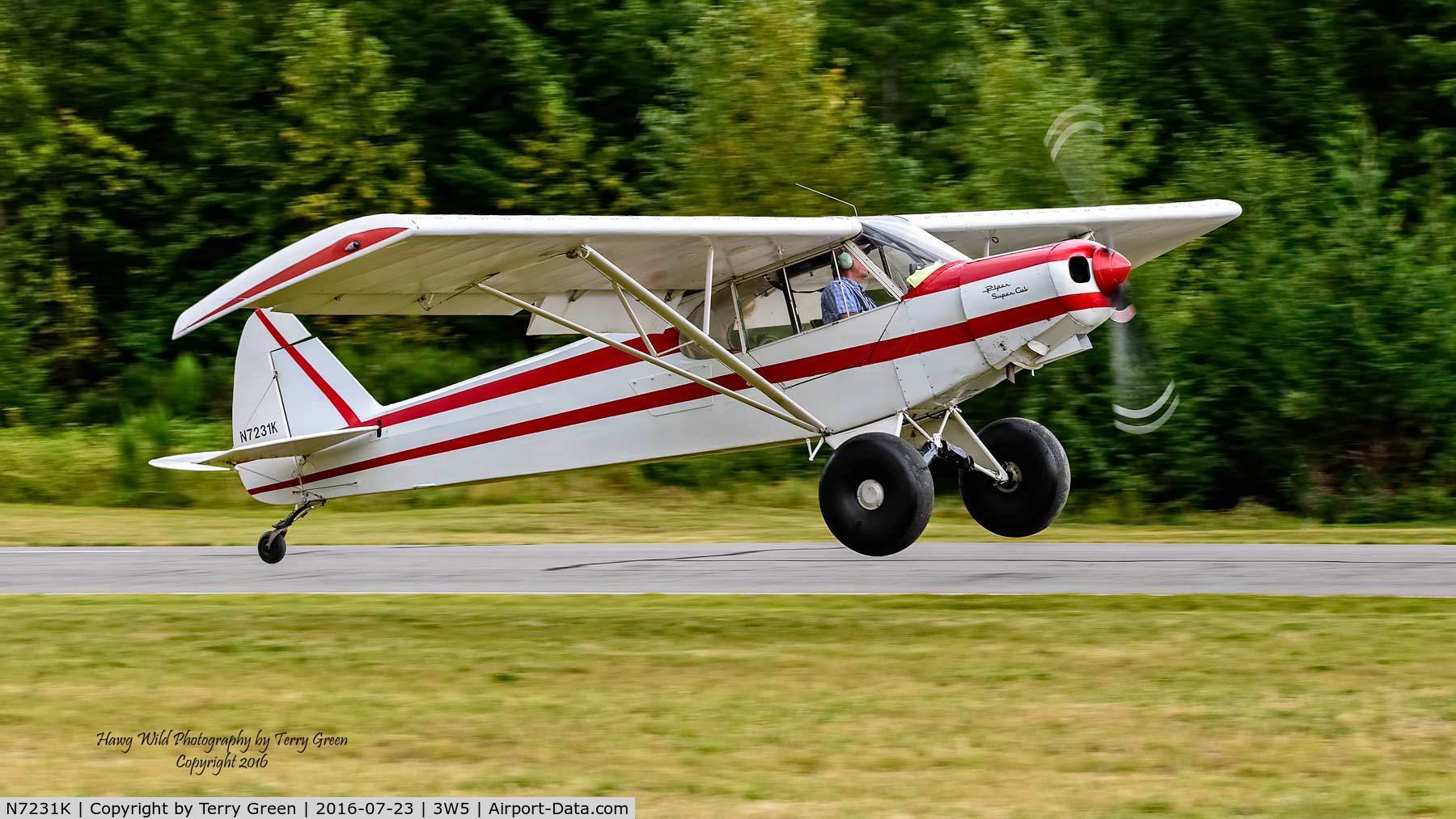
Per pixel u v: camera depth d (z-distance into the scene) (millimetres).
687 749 11898
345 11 51438
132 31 54906
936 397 19688
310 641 16938
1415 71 46875
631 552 27375
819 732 12250
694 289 21297
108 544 31062
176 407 51219
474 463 23844
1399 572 20828
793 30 42719
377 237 16609
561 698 13742
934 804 10375
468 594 20938
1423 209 41188
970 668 14438
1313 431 39281
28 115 52469
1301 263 38844
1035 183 38781
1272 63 47125
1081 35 49312
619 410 22172
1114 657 14648
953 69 45688
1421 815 9898
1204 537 29078
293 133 50344
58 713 13594
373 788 11211
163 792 11227
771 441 20906
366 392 25141
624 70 53188
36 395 51094
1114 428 38688
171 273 55344
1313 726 11930
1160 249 26594
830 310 20250
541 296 20797
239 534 33219
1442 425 38031
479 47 53969
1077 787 10664
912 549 26234
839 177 41812
